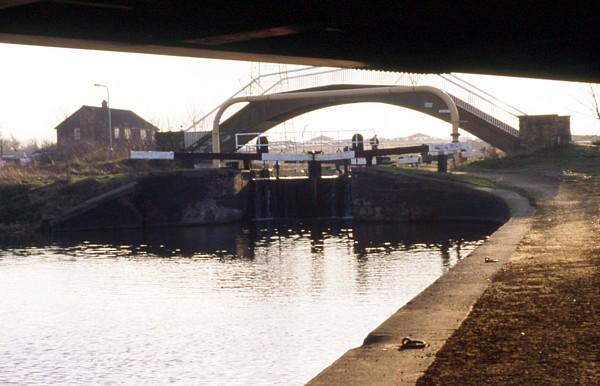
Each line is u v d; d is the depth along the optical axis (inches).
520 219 1232.2
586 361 403.2
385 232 1915.6
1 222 2256.4
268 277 1330.0
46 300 1186.0
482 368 394.0
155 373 789.2
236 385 736.3
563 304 553.6
